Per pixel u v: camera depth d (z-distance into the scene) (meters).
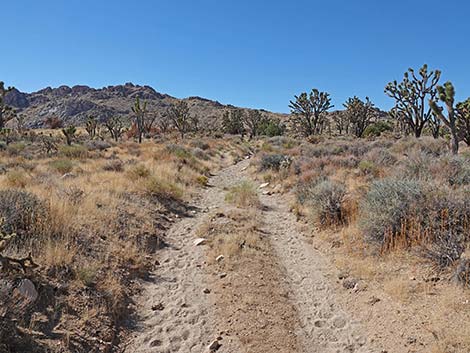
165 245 8.29
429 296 5.21
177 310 5.55
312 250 8.07
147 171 13.90
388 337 4.71
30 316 4.38
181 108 58.66
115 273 6.18
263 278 6.63
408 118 24.73
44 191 9.02
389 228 6.94
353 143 23.84
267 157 19.61
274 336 4.95
